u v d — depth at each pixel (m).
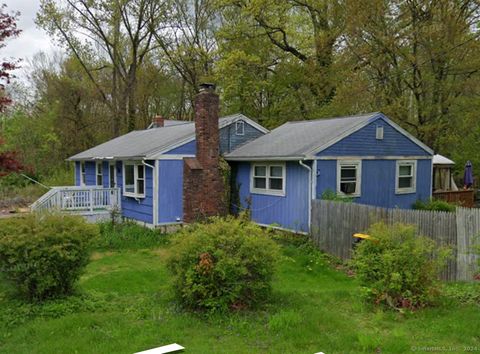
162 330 5.62
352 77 21.59
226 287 6.43
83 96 33.31
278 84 28.36
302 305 6.68
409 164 16.45
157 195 15.67
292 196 14.36
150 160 15.75
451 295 7.23
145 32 31.25
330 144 13.91
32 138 31.55
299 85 28.53
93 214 17.16
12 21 9.51
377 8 19.45
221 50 29.25
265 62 28.83
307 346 5.14
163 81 36.50
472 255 9.25
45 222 6.93
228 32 28.45
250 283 6.53
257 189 15.94
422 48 19.91
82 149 33.41
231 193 17.14
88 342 5.28
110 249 13.54
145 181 16.31
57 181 27.55
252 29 28.36
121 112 32.53
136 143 19.14
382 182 15.55
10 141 29.61
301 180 14.02
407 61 19.95
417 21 19.62
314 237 13.09
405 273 6.57
